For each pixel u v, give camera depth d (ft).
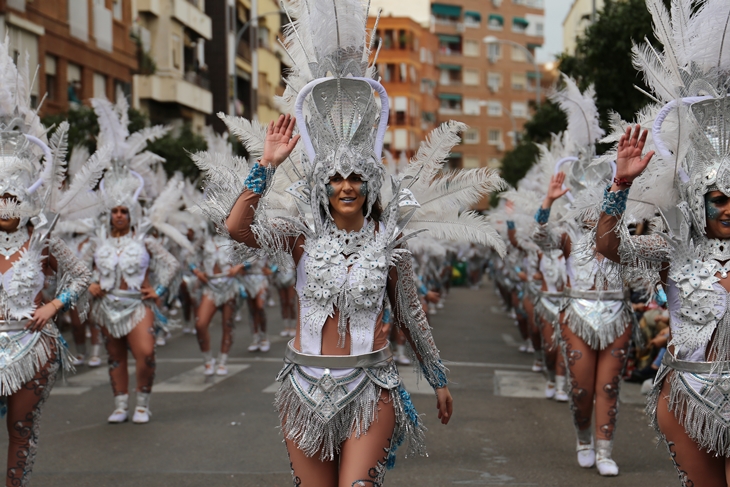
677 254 12.00
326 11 11.69
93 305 24.08
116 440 22.11
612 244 11.97
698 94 12.28
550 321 26.99
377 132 11.78
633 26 39.88
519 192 27.91
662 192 12.28
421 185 12.85
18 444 15.43
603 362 19.19
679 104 12.02
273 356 39.32
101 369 35.29
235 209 10.84
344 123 11.36
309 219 11.75
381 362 11.21
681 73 12.55
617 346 19.10
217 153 12.26
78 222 24.45
